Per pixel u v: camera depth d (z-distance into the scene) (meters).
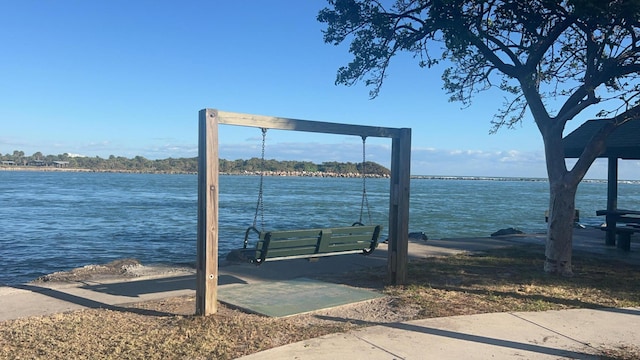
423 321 5.70
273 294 6.93
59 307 6.33
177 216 28.02
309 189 76.69
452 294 7.06
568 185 8.61
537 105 8.95
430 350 4.77
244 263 9.55
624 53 8.66
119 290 7.33
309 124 6.62
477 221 29.09
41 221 24.48
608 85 9.63
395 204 7.67
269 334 5.22
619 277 8.61
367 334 5.23
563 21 8.56
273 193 60.84
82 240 17.83
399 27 9.43
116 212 30.28
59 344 4.85
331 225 25.19
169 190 64.31
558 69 10.22
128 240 17.92
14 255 14.48
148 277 8.36
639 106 8.02
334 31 9.73
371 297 6.84
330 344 4.91
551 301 6.75
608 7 7.16
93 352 4.66
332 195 58.69
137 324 5.53
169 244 16.98
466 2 8.42
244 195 54.47
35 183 79.31
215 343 4.92
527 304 6.55
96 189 63.19
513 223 28.28
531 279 8.23
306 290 7.21
